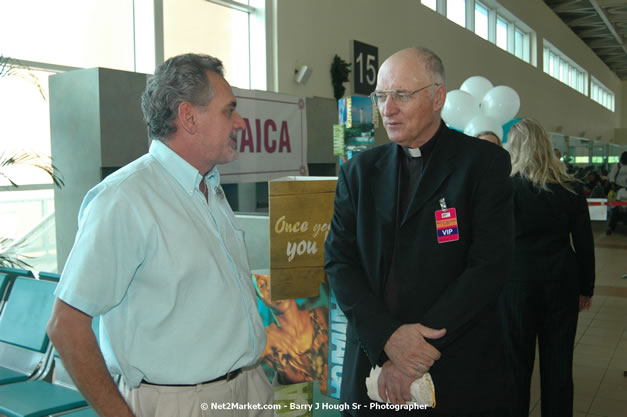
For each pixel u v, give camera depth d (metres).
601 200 4.00
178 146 1.24
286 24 6.45
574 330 2.44
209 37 6.04
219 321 1.21
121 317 1.18
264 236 2.58
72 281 1.07
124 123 3.93
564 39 18.28
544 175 2.40
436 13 9.91
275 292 1.92
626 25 19.17
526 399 2.49
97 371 1.08
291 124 5.66
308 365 2.23
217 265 1.22
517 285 2.45
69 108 3.93
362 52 7.67
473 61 11.48
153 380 1.19
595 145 15.18
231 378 1.26
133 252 1.13
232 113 1.28
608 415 2.92
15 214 4.37
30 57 4.47
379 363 1.41
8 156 4.31
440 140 1.49
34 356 2.39
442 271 1.41
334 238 1.56
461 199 1.42
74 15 4.79
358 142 2.89
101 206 1.11
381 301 1.45
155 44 5.36
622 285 6.18
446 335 1.34
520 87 14.35
